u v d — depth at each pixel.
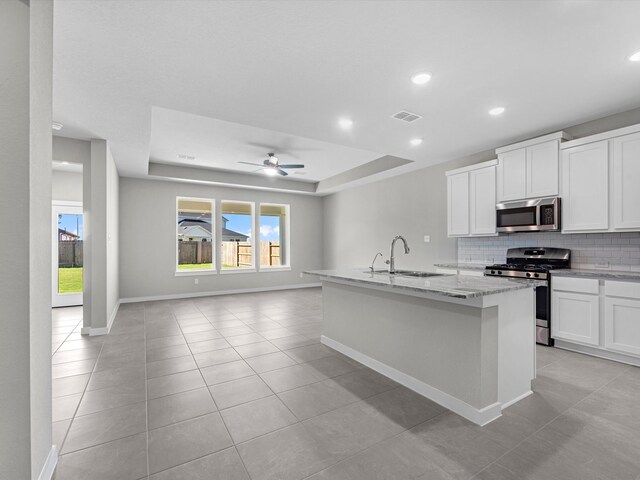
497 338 2.14
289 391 2.50
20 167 1.31
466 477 1.56
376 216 6.84
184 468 1.64
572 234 3.80
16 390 1.29
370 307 2.96
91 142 4.15
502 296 2.18
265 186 7.40
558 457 1.70
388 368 2.75
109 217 4.52
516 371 2.30
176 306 5.87
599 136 3.27
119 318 4.95
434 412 2.18
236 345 3.64
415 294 2.49
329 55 2.32
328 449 1.79
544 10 1.87
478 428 1.98
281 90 2.84
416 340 2.50
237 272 7.45
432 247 5.54
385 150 4.64
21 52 1.32
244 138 4.69
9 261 1.29
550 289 3.53
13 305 1.29
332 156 5.75
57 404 2.31
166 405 2.29
